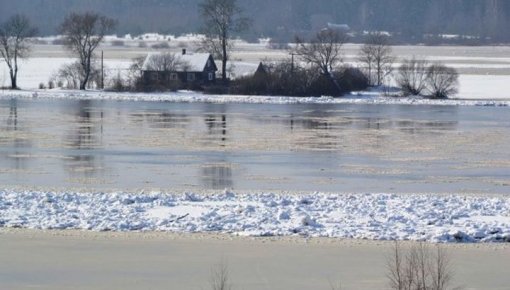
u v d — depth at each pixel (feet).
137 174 254.88
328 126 388.16
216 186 236.22
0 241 172.04
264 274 154.81
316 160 286.05
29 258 163.02
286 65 588.09
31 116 421.18
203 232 179.01
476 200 210.18
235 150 308.81
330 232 178.50
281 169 266.57
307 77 567.59
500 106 495.82
